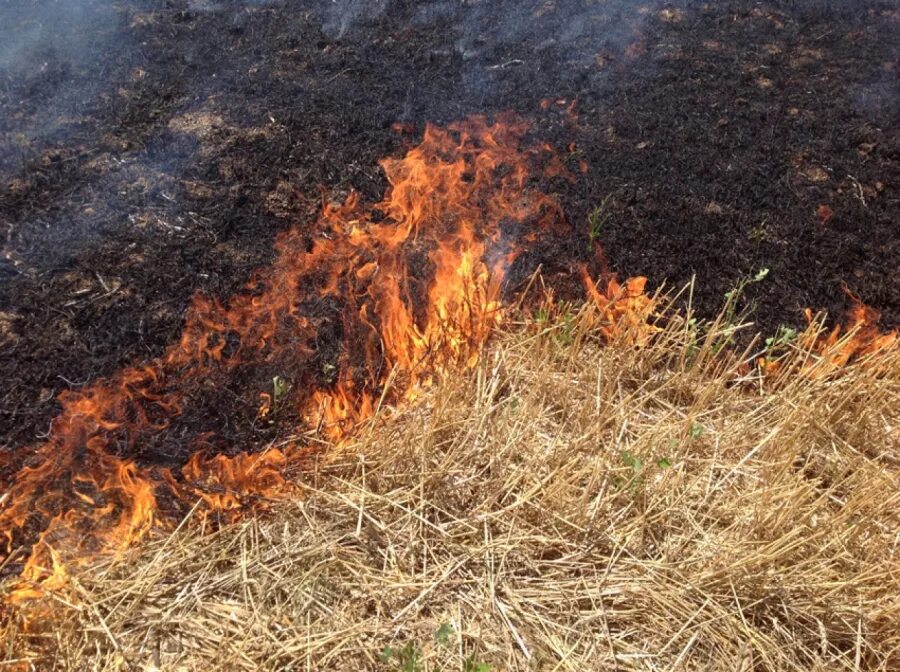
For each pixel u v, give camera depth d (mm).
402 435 3248
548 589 2836
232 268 3914
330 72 5371
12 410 3213
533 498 3088
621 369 3674
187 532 2906
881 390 3523
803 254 4293
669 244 4289
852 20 6312
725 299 4055
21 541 2846
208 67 5320
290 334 3658
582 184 4605
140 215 4133
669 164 4781
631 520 3049
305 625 2678
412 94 5211
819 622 2740
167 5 5977
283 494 3076
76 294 3695
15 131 4594
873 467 3318
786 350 3826
